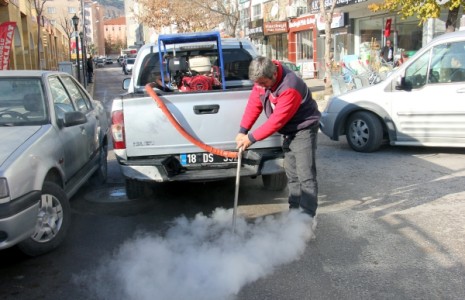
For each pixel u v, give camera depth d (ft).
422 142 26.48
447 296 11.88
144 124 17.11
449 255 14.08
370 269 13.39
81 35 118.42
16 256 15.06
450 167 23.73
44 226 14.78
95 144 21.86
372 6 45.01
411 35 64.64
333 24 80.79
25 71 19.01
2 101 17.47
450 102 25.14
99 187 22.90
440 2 43.60
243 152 17.15
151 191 20.65
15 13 73.56
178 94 17.06
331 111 29.22
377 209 18.20
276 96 14.29
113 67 248.32
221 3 87.40
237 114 17.28
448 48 25.41
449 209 17.80
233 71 23.99
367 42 72.49
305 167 15.12
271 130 14.44
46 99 17.52
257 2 115.65
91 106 23.57
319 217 17.53
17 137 15.17
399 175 22.77
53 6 280.51
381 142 27.84
